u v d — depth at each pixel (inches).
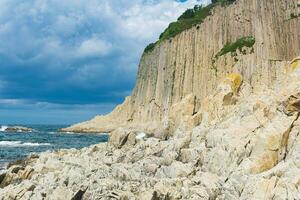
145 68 6230.3
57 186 1381.6
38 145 4124.0
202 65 5388.8
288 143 1348.4
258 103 1700.3
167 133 3420.3
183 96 5374.0
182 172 1462.8
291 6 5236.2
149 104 5821.9
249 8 5383.9
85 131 6688.0
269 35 5078.7
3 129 7672.2
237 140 1462.8
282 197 1040.8
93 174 1503.4
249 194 1117.7
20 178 1673.2
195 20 6003.9
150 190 1250.6
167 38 6048.2
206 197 1189.7
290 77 1716.3
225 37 5428.2
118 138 2252.7
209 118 2348.7
